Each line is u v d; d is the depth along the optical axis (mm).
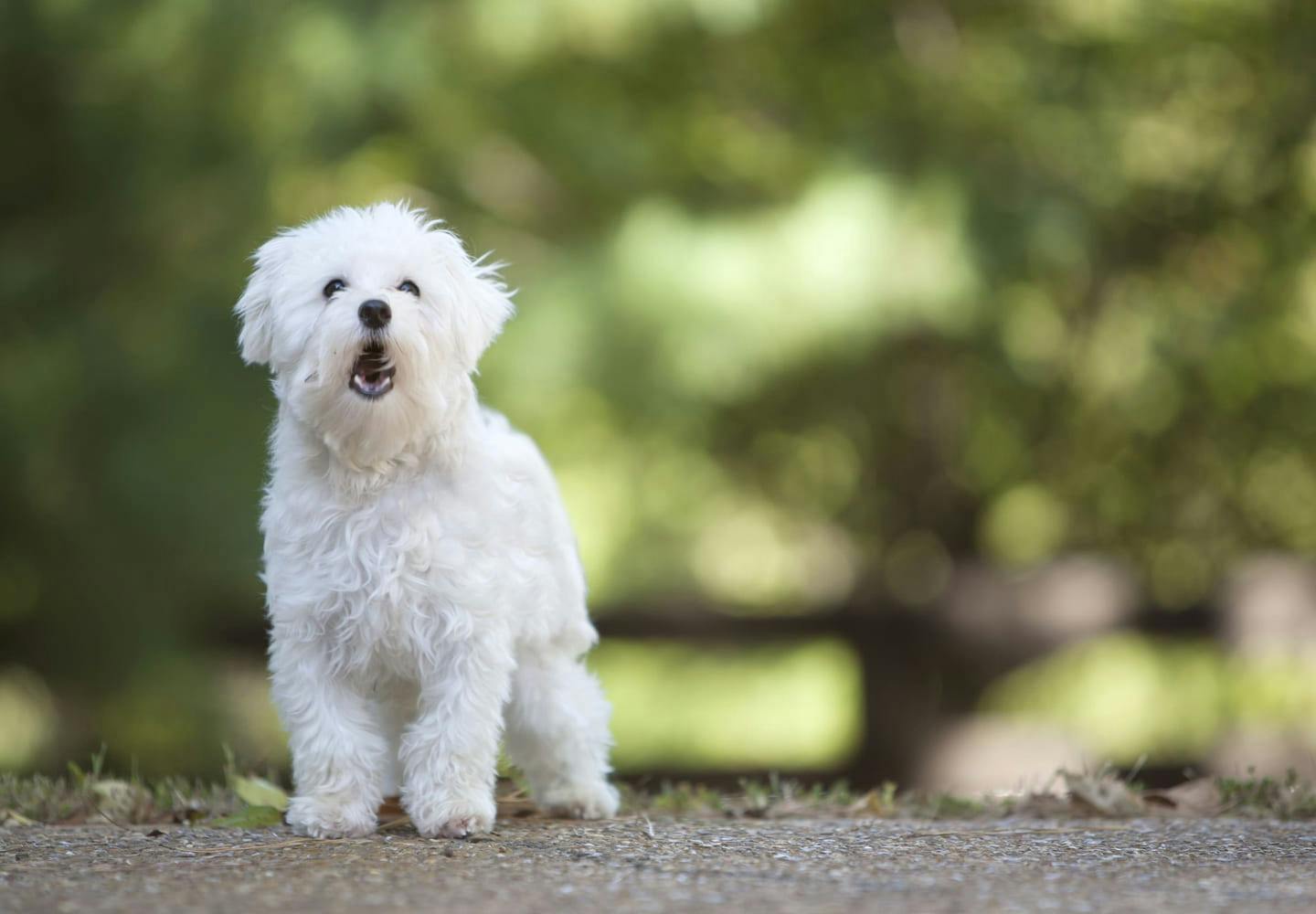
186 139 13367
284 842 4883
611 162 13672
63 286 14281
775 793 7066
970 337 13305
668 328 12617
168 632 13977
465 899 3891
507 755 5797
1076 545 16266
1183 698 14641
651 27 13336
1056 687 15008
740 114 14250
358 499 5043
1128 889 4031
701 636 13570
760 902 3848
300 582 5062
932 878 4172
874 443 15367
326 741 5078
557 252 13594
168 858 4547
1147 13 13805
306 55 12734
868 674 13438
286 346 5141
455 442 5105
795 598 16922
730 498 16266
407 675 5172
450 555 5023
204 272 13711
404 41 12695
